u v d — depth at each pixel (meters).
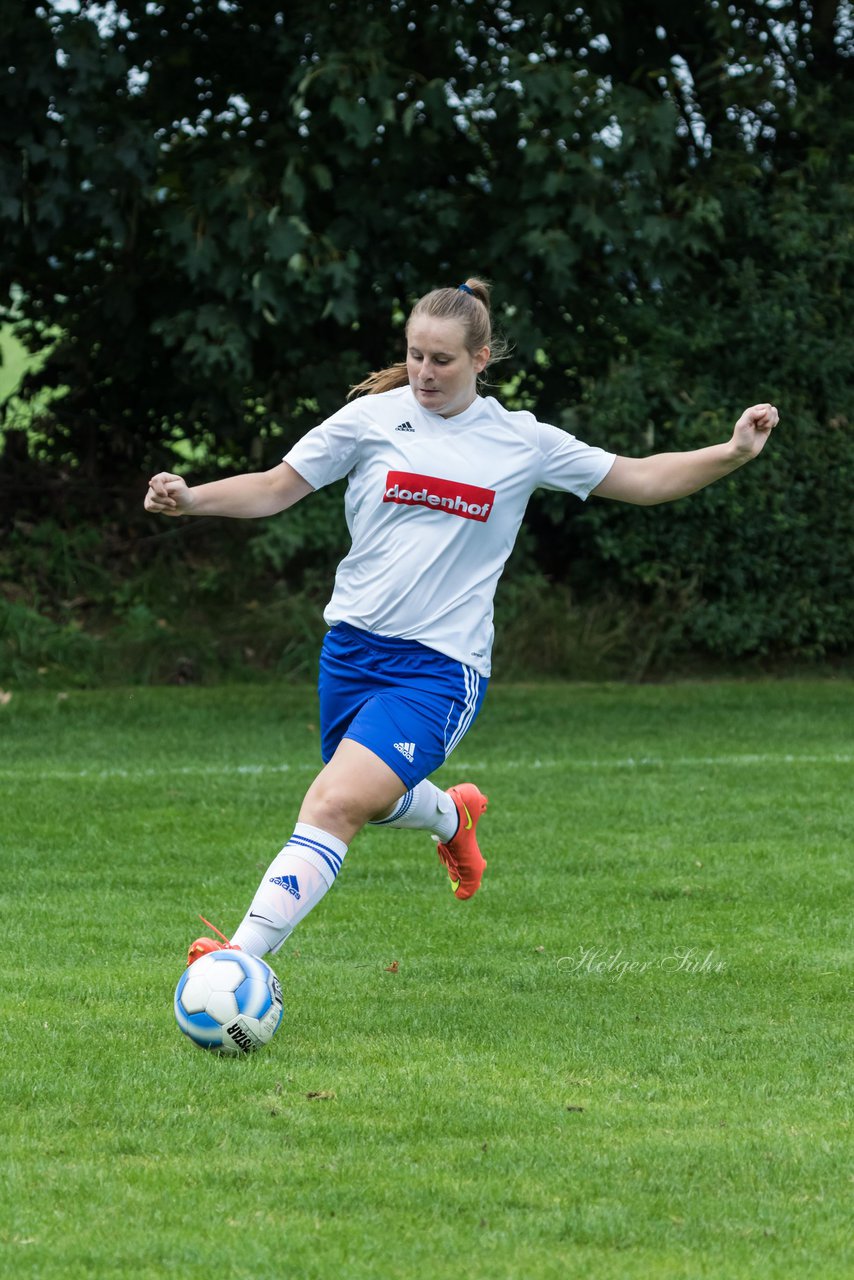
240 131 45.41
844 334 46.84
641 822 25.62
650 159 42.28
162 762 31.64
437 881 21.55
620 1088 12.95
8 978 16.19
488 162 45.38
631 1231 10.13
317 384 44.66
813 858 22.94
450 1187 10.78
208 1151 11.42
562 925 19.02
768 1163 11.26
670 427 45.56
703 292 46.88
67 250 46.59
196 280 42.16
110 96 43.34
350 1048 13.98
